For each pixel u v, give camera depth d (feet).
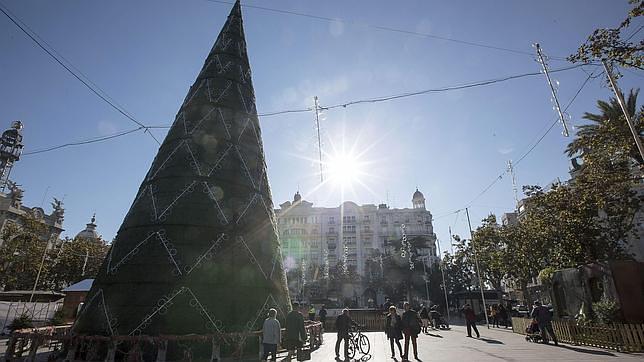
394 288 226.17
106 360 39.65
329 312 118.21
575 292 66.54
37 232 169.78
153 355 42.39
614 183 68.74
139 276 47.65
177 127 62.49
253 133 68.33
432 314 108.17
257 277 54.65
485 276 168.76
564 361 40.60
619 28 47.21
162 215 52.37
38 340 41.91
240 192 59.31
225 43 74.90
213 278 49.78
